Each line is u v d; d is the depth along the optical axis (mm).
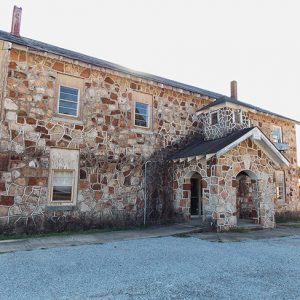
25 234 8906
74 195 10133
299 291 4504
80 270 5371
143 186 11758
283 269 5727
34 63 9734
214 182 10289
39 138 9562
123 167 11336
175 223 11609
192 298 4148
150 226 10992
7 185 8859
